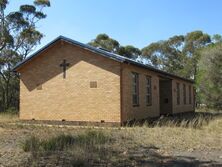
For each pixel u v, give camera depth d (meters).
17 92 44.94
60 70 22.66
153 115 26.38
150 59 70.31
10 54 43.00
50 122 22.72
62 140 12.60
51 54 22.98
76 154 10.46
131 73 22.50
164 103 31.67
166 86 31.67
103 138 13.71
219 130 17.12
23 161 9.94
